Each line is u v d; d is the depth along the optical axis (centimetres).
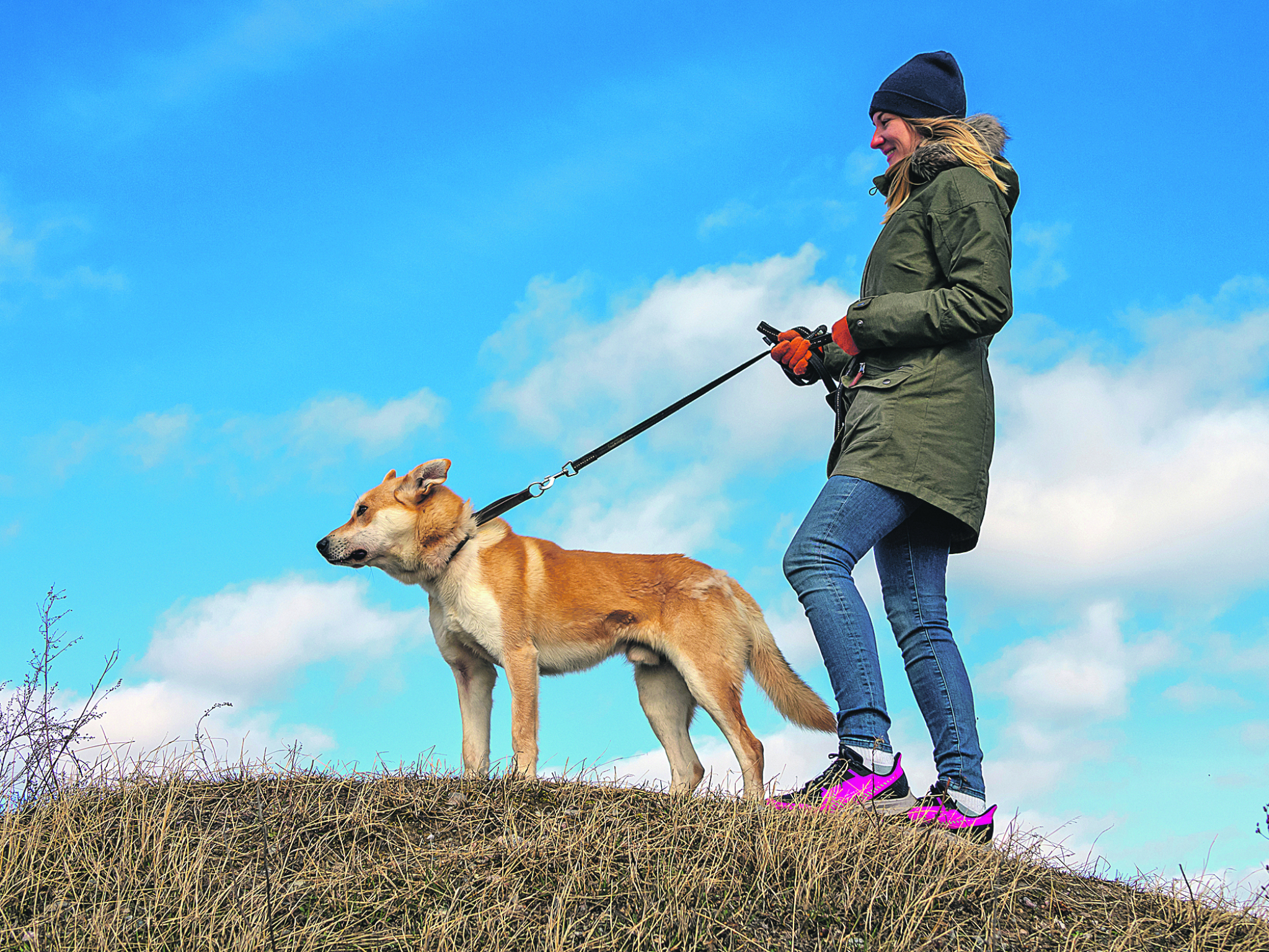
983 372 379
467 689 542
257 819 385
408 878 342
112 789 411
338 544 529
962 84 402
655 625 533
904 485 362
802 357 414
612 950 302
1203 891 358
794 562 373
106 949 298
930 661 379
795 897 326
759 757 520
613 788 423
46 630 434
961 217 363
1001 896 339
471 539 529
